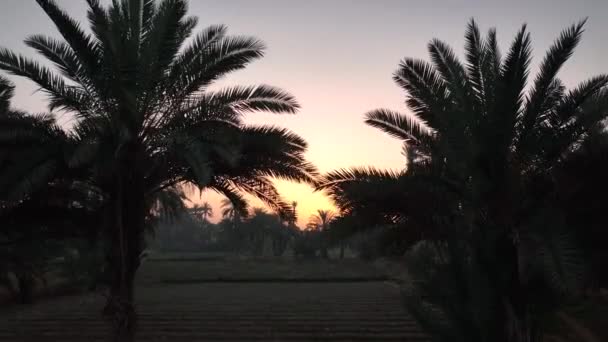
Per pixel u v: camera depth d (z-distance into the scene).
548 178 7.61
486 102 7.81
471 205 7.71
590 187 7.59
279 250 72.06
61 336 13.70
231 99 9.84
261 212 69.62
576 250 5.84
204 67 9.61
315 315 16.84
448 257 7.93
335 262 48.12
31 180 8.32
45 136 9.14
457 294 7.51
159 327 14.71
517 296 7.07
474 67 8.05
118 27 9.08
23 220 10.28
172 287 30.75
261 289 28.55
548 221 6.33
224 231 78.06
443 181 7.93
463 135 7.73
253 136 10.02
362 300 21.38
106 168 8.85
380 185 7.75
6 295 20.77
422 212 8.02
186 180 10.36
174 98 9.77
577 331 9.08
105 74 9.02
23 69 8.95
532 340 7.15
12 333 14.16
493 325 7.11
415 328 14.22
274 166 10.43
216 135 8.98
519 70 7.21
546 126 7.61
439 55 8.69
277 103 10.07
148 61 8.98
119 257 9.39
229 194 11.90
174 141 8.93
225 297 23.42
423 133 8.69
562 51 7.24
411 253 9.09
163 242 93.31
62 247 17.20
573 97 7.54
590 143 8.06
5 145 8.73
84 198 10.55
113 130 9.23
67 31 9.05
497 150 7.33
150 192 10.29
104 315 9.36
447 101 8.00
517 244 6.82
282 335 13.48
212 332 13.96
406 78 8.44
